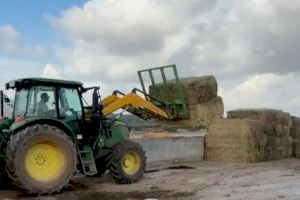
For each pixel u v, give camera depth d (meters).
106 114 11.65
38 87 9.92
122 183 10.53
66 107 10.26
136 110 13.28
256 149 14.68
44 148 9.28
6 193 9.46
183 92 14.98
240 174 11.91
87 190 9.74
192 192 9.33
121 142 10.72
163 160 14.16
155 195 9.05
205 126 15.30
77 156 9.98
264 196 8.77
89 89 10.69
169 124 15.33
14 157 8.87
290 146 16.34
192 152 14.99
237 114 15.72
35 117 9.66
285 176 11.55
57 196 9.05
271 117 15.42
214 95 15.62
